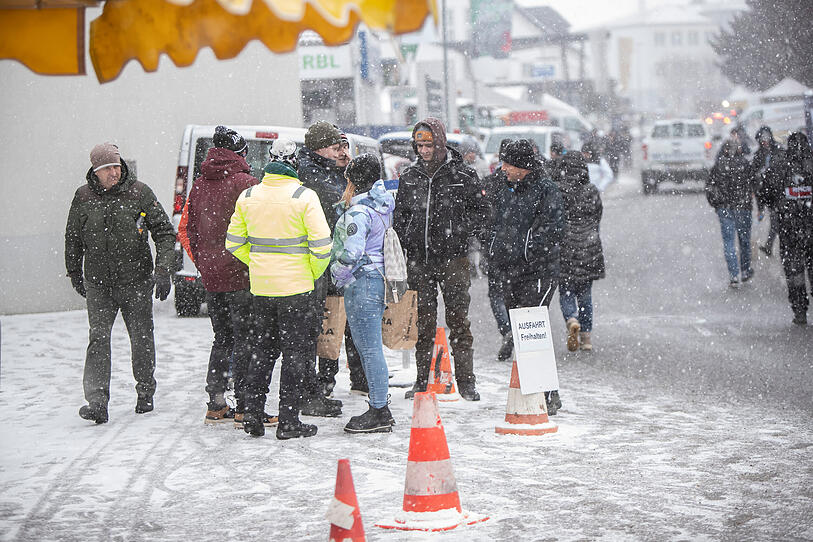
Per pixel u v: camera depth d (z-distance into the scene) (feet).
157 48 20.02
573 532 21.17
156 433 30.91
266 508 23.29
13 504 23.93
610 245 89.20
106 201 32.09
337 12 15.79
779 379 37.47
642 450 27.76
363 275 29.94
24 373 41.45
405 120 125.80
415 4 16.60
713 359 41.75
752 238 91.09
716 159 63.16
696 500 23.24
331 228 32.71
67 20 19.85
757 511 22.41
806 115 122.83
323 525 21.99
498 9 213.87
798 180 48.47
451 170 33.53
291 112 71.77
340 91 111.75
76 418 33.32
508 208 32.32
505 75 262.67
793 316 52.34
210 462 27.40
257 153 55.77
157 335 50.31
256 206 29.25
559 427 30.63
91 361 32.17
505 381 38.73
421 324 34.68
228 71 67.82
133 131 61.98
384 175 71.41
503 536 21.03
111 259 32.19
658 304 58.34
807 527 21.34
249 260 29.66
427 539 20.94
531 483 24.77
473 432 30.22
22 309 58.54
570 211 43.78
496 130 117.80
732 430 29.99
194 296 56.18
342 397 36.01
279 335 30.07
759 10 183.83
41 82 58.34
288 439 29.78
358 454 27.89
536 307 30.48
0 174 57.77
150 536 21.57
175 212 54.60
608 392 36.01
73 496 24.52
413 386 36.42
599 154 65.87
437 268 34.24
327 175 33.17
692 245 86.58
